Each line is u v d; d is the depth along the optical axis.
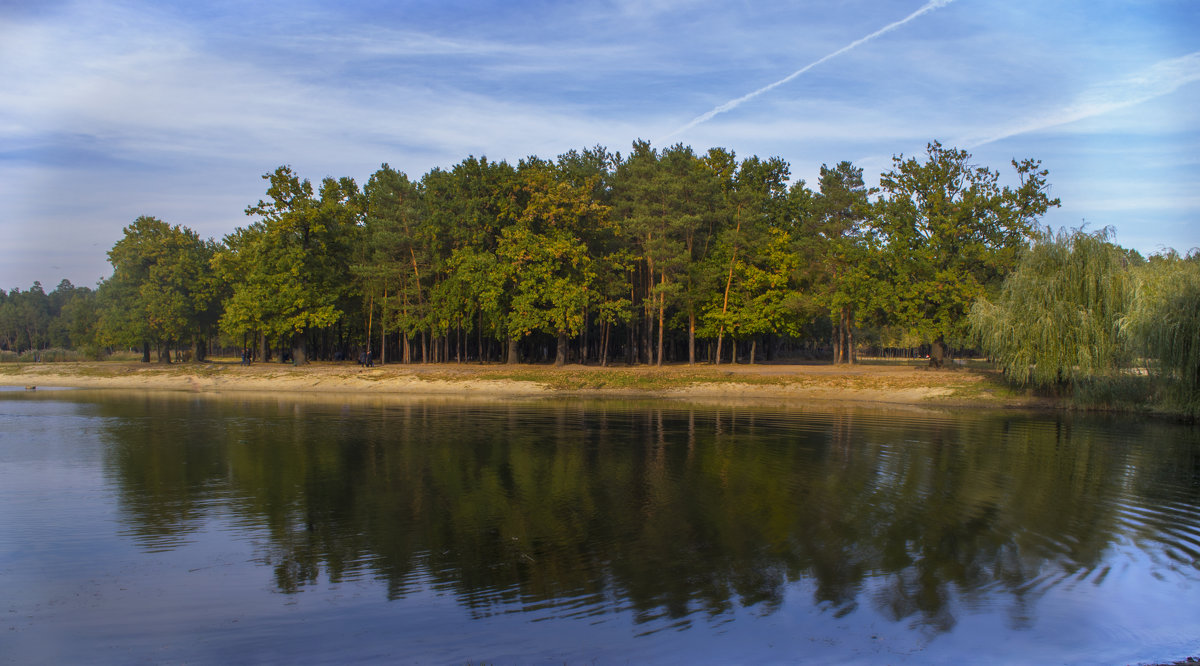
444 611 11.27
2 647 10.02
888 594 12.07
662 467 23.25
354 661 9.60
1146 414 37.91
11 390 55.31
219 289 75.62
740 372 57.50
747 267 66.56
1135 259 42.62
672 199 62.16
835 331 72.38
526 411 40.56
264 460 24.23
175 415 37.69
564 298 59.03
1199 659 9.84
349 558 13.84
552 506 17.95
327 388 56.81
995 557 14.03
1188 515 17.34
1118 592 12.28
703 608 11.41
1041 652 10.02
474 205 64.19
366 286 69.06
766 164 79.94
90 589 12.20
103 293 74.44
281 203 64.38
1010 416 38.03
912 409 41.88
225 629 10.62
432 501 18.48
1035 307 39.78
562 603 11.58
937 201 55.41
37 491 19.45
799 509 17.67
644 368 61.84
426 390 55.44
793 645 10.11
